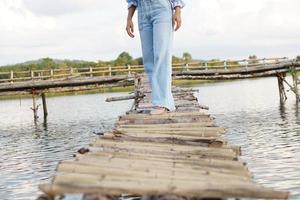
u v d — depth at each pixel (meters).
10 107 66.12
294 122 27.41
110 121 35.53
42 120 40.00
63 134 28.73
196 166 3.96
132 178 3.38
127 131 5.91
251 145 19.94
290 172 13.57
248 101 48.56
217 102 49.56
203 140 5.16
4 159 20.20
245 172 3.77
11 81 37.38
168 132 5.80
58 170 3.59
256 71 40.53
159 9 6.64
